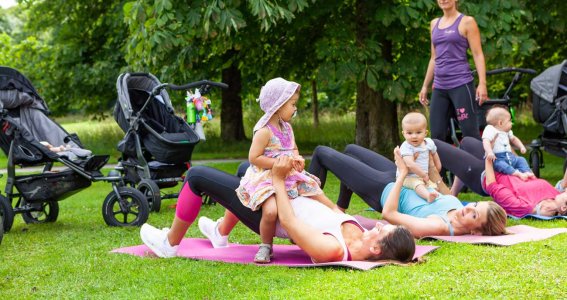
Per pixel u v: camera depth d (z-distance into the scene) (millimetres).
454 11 7785
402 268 4508
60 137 7785
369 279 4254
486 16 11023
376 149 14594
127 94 8312
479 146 7254
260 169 4863
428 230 5520
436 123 8016
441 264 4633
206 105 8367
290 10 9992
